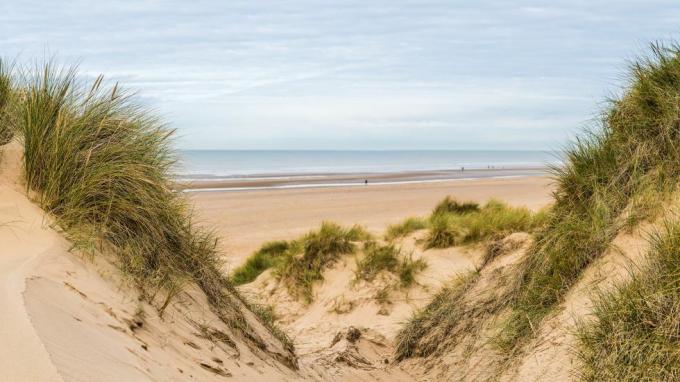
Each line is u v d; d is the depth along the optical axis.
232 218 25.06
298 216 26.08
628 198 6.27
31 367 2.78
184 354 4.55
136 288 4.85
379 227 22.31
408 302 10.75
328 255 12.25
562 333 5.77
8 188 4.96
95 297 4.22
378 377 7.52
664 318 4.64
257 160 133.88
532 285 6.68
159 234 5.45
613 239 6.06
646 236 5.73
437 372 7.46
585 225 6.43
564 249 6.49
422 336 8.15
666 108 6.27
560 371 5.39
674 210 5.59
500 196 34.41
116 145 5.37
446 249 11.91
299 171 75.00
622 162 6.56
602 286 5.77
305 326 10.78
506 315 7.02
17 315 3.19
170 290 5.24
